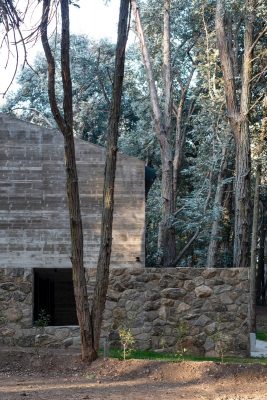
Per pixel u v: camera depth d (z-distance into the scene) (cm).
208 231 2620
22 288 1555
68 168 1160
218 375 1024
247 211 1966
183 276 1577
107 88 3809
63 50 1134
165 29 2539
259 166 2309
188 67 3162
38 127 1588
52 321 2288
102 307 1173
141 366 1088
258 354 1672
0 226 1568
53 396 894
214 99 2512
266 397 899
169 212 2342
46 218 1571
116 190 1599
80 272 1160
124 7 1190
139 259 1581
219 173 2592
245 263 1944
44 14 986
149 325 1556
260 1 2092
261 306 4391
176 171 3055
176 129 3219
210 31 2867
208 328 1559
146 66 2359
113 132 1193
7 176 1578
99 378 1062
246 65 2075
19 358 1190
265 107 2275
